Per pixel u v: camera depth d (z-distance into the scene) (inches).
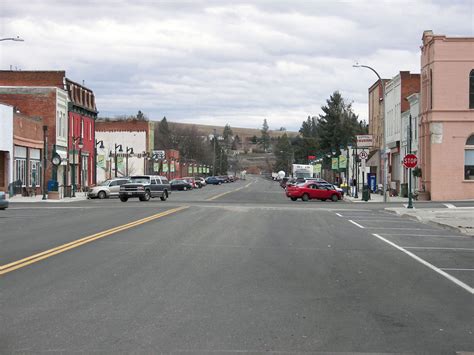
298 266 546.9
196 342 295.1
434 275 517.7
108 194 2144.4
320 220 1099.3
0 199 1253.7
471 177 1934.1
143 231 815.1
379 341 303.9
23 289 419.2
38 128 2368.4
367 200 2027.6
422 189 2012.8
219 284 448.8
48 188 2053.4
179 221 989.2
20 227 876.0
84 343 291.7
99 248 634.2
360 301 401.4
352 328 328.8
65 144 2610.7
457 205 1636.3
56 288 423.5
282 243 721.0
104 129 4352.9
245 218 1098.7
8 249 622.5
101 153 3481.8
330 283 465.7
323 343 298.0
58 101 2497.5
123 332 311.6
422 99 2043.6
